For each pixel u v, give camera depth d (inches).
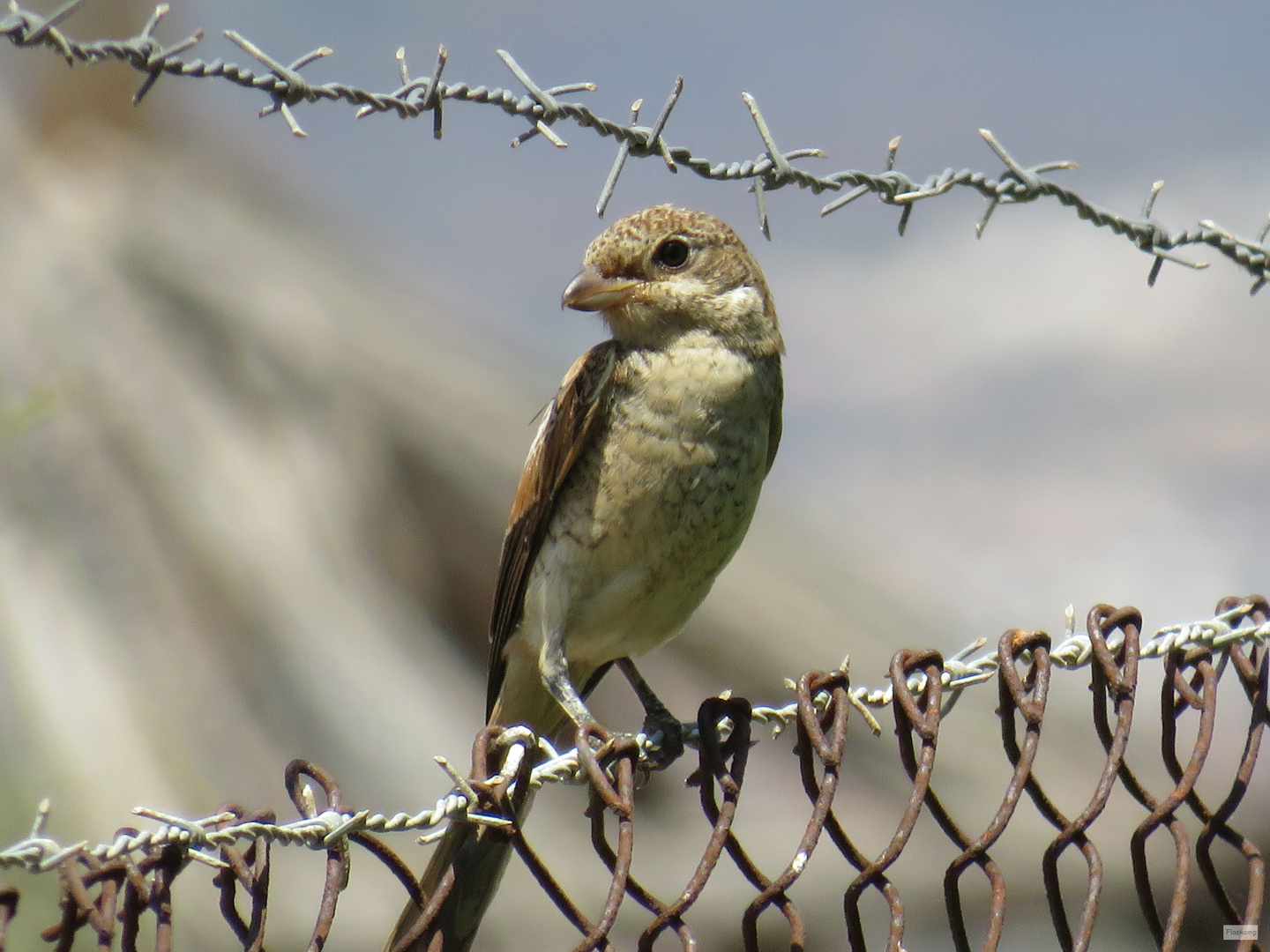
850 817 521.7
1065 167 203.0
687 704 543.8
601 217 174.6
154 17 148.2
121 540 511.8
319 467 550.6
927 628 607.8
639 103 175.0
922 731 169.5
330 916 145.8
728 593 565.0
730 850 170.2
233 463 537.3
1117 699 178.1
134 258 585.6
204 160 669.3
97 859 136.3
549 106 169.6
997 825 170.2
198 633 498.6
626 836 159.6
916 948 490.0
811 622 573.6
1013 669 175.8
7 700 462.6
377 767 492.7
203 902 431.2
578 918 158.1
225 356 570.9
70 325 556.7
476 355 630.5
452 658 548.1
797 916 162.2
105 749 455.2
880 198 193.5
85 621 483.5
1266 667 190.4
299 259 634.2
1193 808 185.8
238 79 153.3
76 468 520.7
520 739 160.4
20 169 612.1
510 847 181.5
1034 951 485.4
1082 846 174.6
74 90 638.5
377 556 550.9
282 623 511.2
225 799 466.3
